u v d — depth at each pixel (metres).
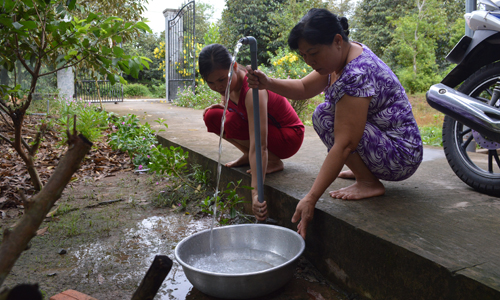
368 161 1.84
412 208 1.75
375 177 1.95
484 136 1.89
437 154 3.12
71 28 2.33
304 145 3.70
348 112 1.66
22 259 1.91
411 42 14.62
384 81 1.77
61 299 1.37
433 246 1.34
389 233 1.46
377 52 17.58
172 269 1.86
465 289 1.13
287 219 2.03
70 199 2.83
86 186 3.19
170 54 12.76
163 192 2.98
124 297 1.59
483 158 2.95
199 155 3.22
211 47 2.04
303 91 2.10
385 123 1.83
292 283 1.70
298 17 16.17
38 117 7.09
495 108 1.83
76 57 2.66
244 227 1.92
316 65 1.69
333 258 1.69
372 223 1.57
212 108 2.62
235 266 1.74
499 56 2.07
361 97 1.65
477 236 1.43
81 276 1.76
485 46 2.03
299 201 1.83
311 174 2.46
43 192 0.63
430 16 14.70
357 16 18.95
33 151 1.28
